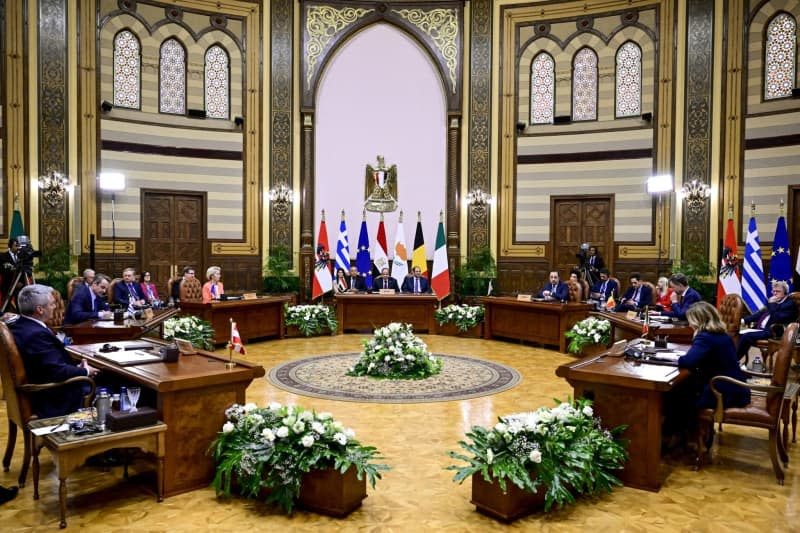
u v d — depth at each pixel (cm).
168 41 1267
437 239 1183
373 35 1402
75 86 1165
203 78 1288
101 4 1193
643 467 400
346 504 356
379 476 364
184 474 387
